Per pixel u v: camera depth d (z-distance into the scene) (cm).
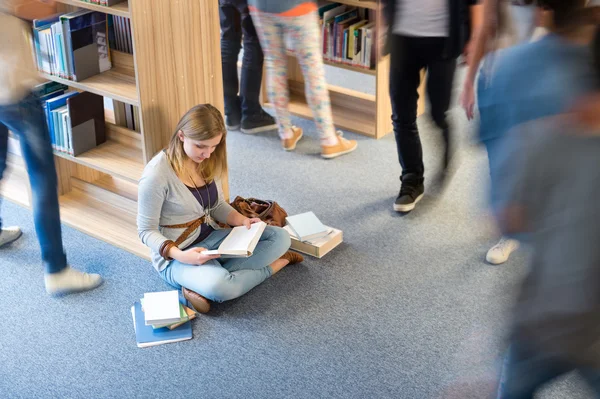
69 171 380
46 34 324
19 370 268
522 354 97
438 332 286
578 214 87
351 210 378
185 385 261
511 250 329
